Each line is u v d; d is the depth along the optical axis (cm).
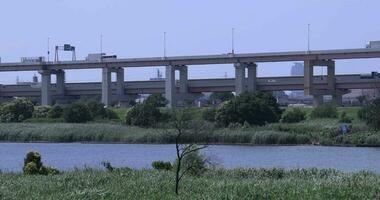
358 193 6456
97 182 8269
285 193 6556
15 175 9781
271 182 7994
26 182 8288
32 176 9338
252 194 6494
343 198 6206
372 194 6400
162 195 6675
